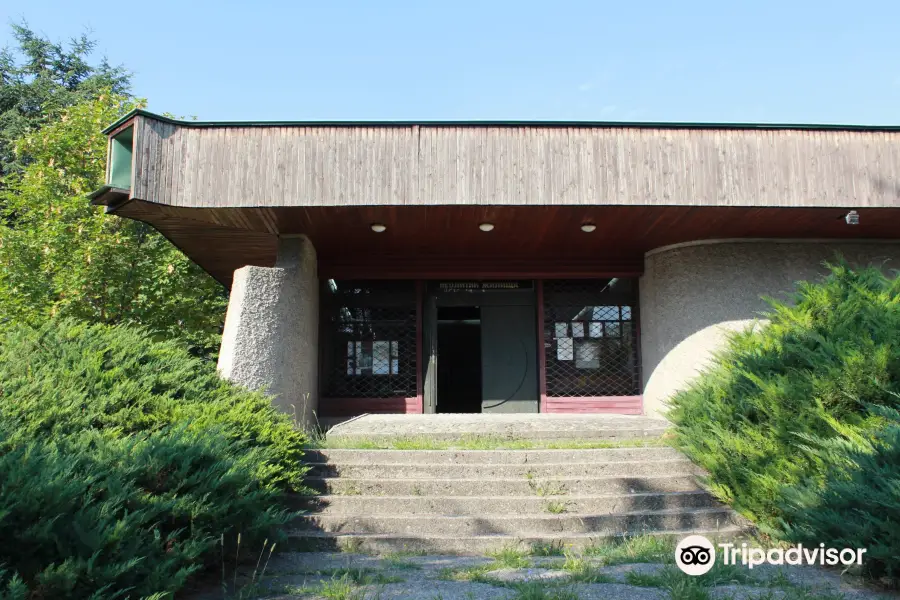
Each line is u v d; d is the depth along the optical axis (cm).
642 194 799
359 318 1167
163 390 661
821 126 810
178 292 1438
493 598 434
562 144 807
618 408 1151
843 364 597
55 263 1348
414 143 804
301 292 948
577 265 1151
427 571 514
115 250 1354
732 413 680
